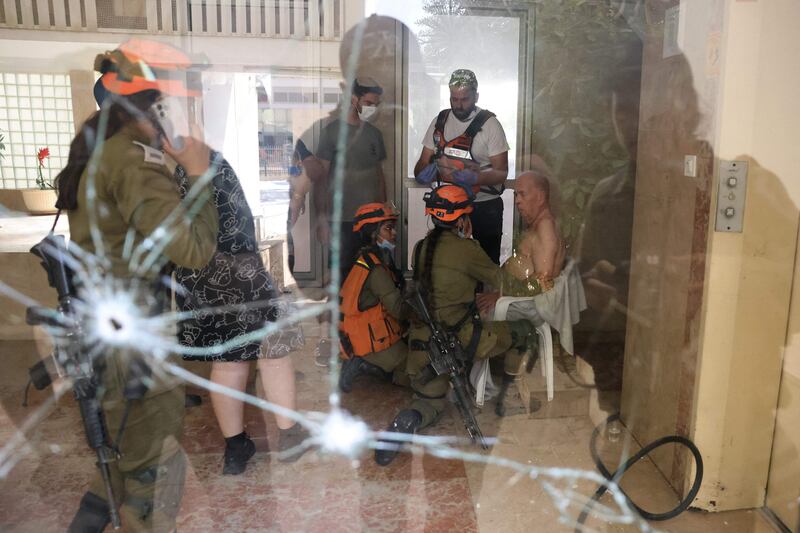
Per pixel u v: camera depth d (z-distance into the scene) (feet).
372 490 4.92
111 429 3.81
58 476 4.82
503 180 5.81
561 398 5.87
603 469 5.20
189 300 4.57
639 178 5.64
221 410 4.99
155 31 5.41
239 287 4.64
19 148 5.72
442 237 5.70
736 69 4.27
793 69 4.27
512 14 5.97
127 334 3.74
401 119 6.08
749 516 4.91
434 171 5.88
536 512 4.76
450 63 6.07
